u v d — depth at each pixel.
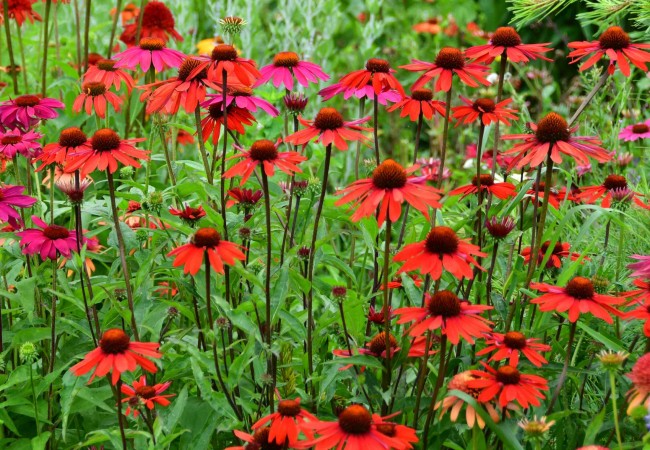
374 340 1.38
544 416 1.30
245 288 1.55
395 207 1.26
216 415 1.40
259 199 1.55
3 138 1.61
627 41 1.50
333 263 1.51
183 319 1.58
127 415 1.36
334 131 1.40
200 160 2.07
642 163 2.00
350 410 1.20
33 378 1.49
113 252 1.71
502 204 1.52
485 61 1.52
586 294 1.30
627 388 1.36
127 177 1.75
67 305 1.53
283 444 1.24
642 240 1.72
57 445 1.52
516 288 1.54
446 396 1.28
